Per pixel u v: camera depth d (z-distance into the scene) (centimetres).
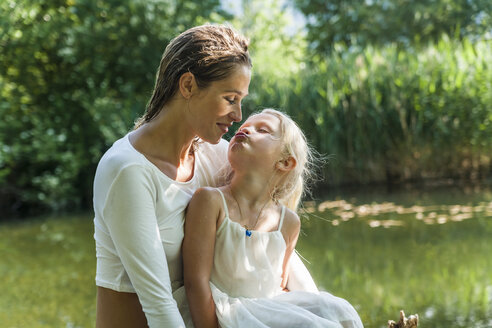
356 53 930
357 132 880
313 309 140
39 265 451
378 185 849
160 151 144
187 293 144
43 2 1007
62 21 977
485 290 337
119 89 995
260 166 153
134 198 134
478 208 596
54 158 860
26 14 958
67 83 990
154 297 133
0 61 961
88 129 921
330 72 897
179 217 146
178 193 145
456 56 891
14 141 881
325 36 1614
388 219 562
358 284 355
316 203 690
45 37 948
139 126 151
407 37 1479
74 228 634
